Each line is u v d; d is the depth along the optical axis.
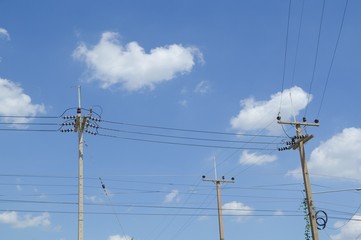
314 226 30.45
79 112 29.78
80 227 27.23
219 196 46.78
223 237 45.62
